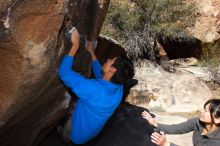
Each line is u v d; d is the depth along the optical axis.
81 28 4.37
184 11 11.02
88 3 4.24
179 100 8.38
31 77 3.47
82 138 4.34
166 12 10.80
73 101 5.01
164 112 8.01
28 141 4.77
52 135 5.91
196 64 11.51
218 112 3.47
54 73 3.86
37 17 3.21
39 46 3.29
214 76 10.06
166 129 4.04
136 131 6.69
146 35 10.77
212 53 11.48
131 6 10.87
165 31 10.82
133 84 8.55
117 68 4.09
